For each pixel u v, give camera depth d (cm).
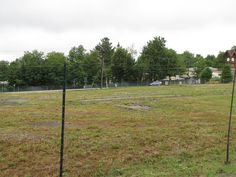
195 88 6134
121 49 9588
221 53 14188
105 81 9631
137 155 1288
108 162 1186
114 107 3180
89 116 2459
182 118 2391
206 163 1197
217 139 1622
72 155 1269
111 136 1619
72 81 9369
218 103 3597
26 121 2122
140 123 2112
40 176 1038
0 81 9056
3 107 3088
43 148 1345
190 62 13775
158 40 10338
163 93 5000
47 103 3550
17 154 1263
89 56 10344
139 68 9588
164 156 1288
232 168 1129
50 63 10062
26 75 9000
